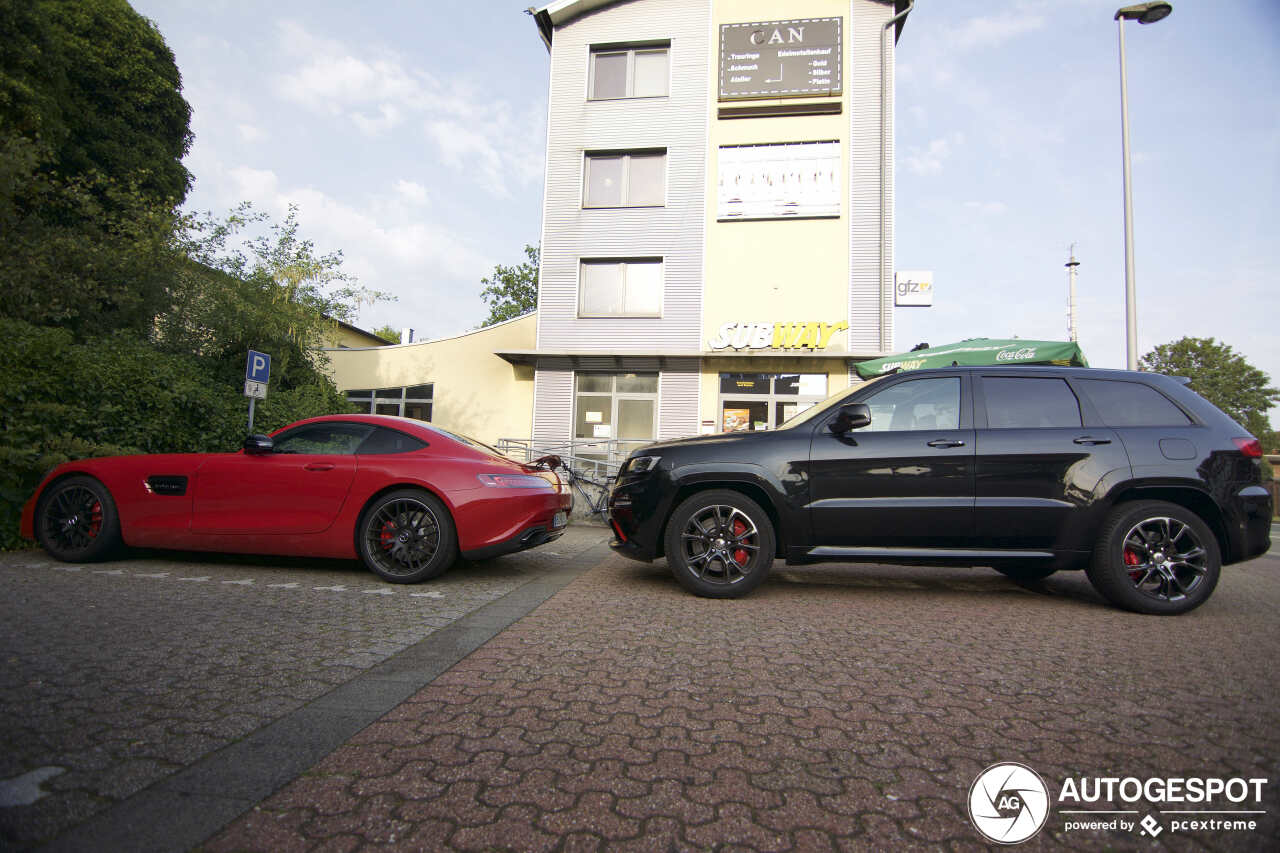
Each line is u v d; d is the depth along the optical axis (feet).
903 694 8.45
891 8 51.90
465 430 55.31
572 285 54.03
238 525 16.07
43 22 37.55
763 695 8.32
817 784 6.04
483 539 15.34
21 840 4.78
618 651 10.12
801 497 14.35
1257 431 118.73
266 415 29.12
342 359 56.18
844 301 50.57
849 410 14.08
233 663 9.07
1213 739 7.17
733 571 14.80
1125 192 42.78
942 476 14.11
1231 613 13.84
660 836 5.14
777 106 52.06
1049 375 14.92
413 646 10.17
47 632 10.27
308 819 5.24
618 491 15.84
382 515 15.83
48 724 6.89
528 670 9.10
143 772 5.93
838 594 15.37
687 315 52.37
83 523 16.78
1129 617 13.30
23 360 19.70
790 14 52.85
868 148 51.16
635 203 54.39
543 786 5.88
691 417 51.67
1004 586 16.98
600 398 53.47
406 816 5.32
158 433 22.93
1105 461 13.88
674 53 54.19
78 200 36.37
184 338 38.09
